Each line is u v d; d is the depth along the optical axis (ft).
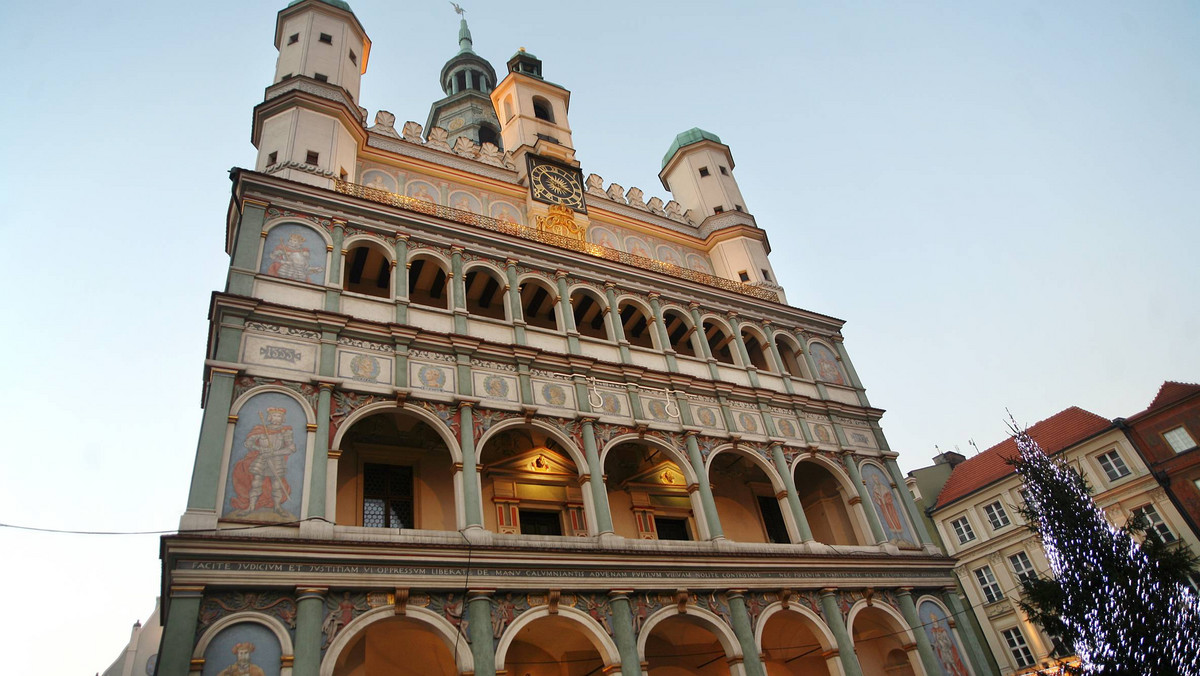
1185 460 127.95
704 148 141.49
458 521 67.05
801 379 108.78
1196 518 124.88
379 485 77.87
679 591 72.95
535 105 129.90
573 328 89.66
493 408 75.97
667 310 103.24
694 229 131.34
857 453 103.71
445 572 61.62
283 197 79.36
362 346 72.90
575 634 74.13
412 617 58.75
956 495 161.79
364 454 77.71
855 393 113.60
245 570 54.44
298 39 103.55
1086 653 82.84
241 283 71.05
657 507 93.91
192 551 53.42
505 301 87.86
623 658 66.18
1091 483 139.64
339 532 60.64
